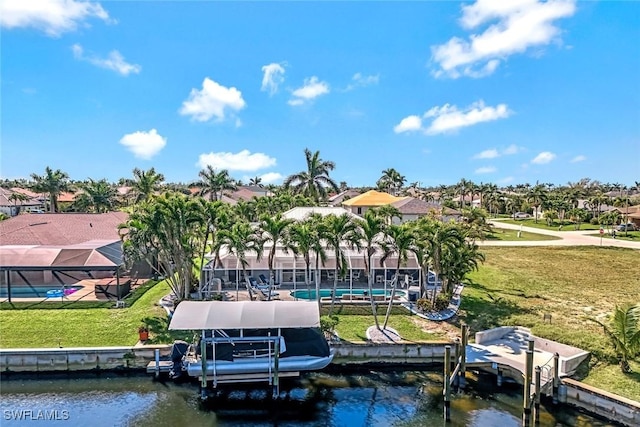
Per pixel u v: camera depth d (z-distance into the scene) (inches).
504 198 5359.3
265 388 1009.5
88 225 2111.2
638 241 2847.0
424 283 1476.4
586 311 1378.0
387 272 1756.9
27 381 1034.1
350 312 1374.3
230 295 1534.2
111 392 988.6
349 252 1724.9
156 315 1296.8
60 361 1060.5
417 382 1047.6
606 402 866.8
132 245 1384.1
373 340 1159.6
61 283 1707.7
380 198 3474.4
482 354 1090.7
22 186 5280.5
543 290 1631.4
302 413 914.1
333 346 1115.3
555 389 935.0
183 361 1016.2
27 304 1381.6
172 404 941.8
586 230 3548.2
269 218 1344.7
